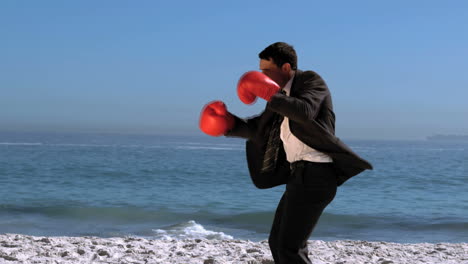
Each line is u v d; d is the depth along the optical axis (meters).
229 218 13.11
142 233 10.28
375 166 45.25
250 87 2.50
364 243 7.30
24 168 32.38
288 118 2.61
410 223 12.83
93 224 11.58
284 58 2.67
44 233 10.13
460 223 12.85
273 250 2.89
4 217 12.21
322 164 2.66
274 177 2.94
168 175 29.62
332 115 2.62
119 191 20.03
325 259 5.67
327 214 13.88
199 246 6.46
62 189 20.25
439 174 34.97
